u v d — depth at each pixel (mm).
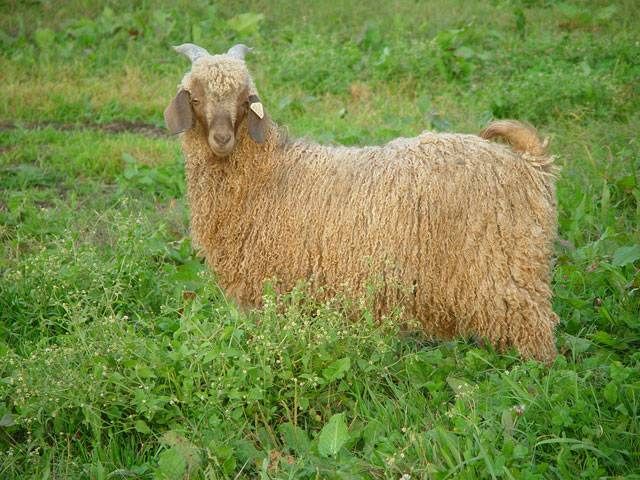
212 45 6441
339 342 3480
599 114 4996
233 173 3617
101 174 4816
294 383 3410
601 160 4504
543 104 5098
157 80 6027
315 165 3602
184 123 3564
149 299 3883
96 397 3396
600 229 4121
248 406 3402
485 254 3486
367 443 3322
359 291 3555
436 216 3496
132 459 3365
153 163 4867
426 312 3572
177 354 3432
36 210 4422
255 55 6312
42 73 6125
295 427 3348
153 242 4078
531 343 3516
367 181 3545
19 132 5180
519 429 3293
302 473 3225
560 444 3250
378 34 6445
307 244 3580
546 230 3527
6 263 4066
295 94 5641
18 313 3850
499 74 5766
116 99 5707
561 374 3418
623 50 5738
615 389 3322
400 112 5262
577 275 3832
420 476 3209
